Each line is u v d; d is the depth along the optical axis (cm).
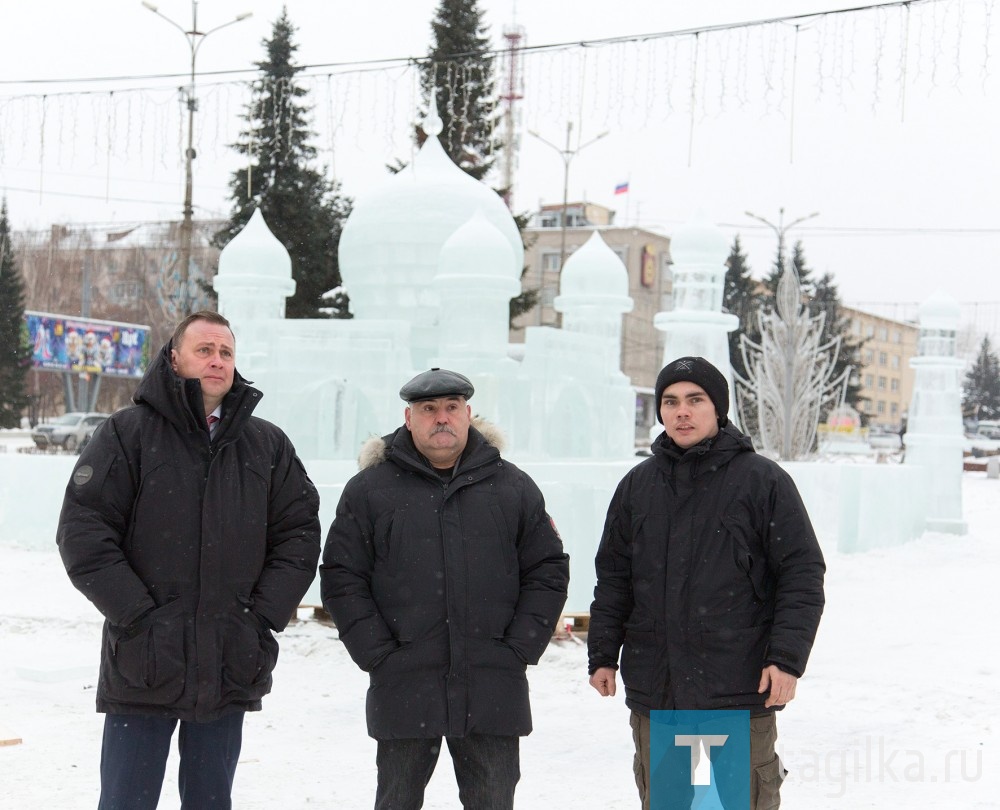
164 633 399
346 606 418
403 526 418
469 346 1119
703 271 1384
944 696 723
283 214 2927
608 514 441
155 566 406
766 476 409
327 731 643
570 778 555
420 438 428
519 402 1121
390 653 411
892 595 1177
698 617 402
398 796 412
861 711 695
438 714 404
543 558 433
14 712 670
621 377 1455
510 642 417
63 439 3872
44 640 880
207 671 403
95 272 5806
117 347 4666
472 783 416
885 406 8825
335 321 1185
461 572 415
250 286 1343
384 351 1173
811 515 1541
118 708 402
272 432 436
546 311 6338
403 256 1377
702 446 412
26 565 1254
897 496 1656
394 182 1422
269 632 424
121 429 414
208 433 416
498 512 425
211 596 408
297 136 2941
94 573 396
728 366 1396
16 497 1423
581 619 971
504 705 411
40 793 515
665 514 414
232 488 416
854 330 8281
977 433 7019
